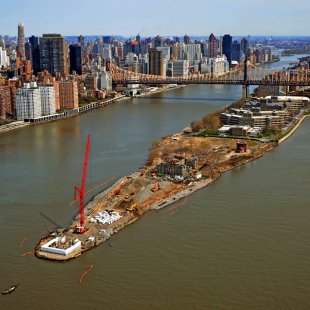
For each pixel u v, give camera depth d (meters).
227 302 161.38
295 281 172.88
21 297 166.00
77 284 172.88
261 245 199.00
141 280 174.38
